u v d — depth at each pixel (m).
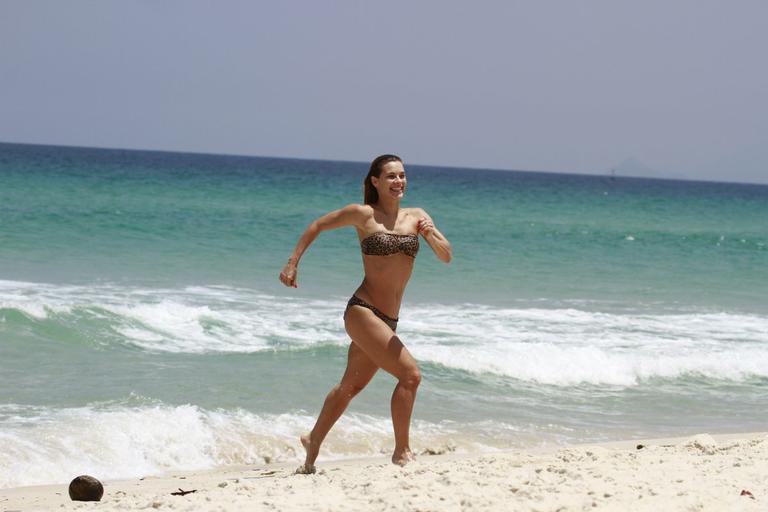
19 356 15.56
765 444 9.38
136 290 22.92
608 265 35.53
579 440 13.07
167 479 10.09
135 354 16.34
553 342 19.45
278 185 87.25
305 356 16.78
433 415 13.89
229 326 19.06
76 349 16.38
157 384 14.29
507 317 22.30
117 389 13.84
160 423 12.16
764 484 7.04
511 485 6.77
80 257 28.25
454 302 24.28
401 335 19.25
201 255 30.48
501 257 35.94
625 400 15.89
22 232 32.88
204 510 6.28
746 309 25.97
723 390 16.94
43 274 24.59
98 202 48.38
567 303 25.31
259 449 11.76
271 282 25.69
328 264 29.56
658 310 25.02
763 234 54.97
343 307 22.06
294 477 8.00
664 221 66.19
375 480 7.09
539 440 12.95
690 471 7.46
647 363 17.84
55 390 13.59
